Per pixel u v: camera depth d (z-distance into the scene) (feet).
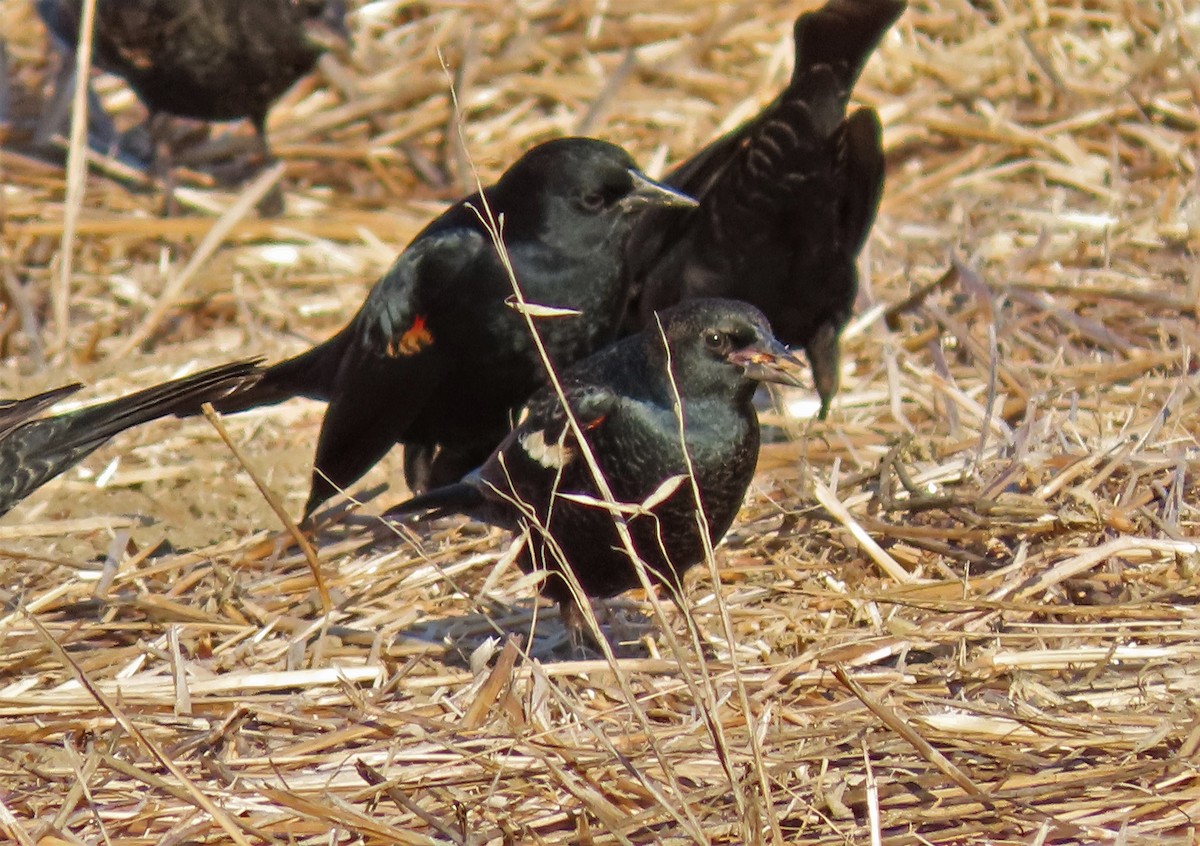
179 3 53.26
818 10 35.29
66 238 47.75
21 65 66.44
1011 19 61.46
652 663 29.32
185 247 53.78
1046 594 31.89
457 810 25.09
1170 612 30.37
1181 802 24.70
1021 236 51.39
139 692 29.43
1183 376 38.75
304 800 25.04
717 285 39.01
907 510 35.01
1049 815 24.50
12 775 27.02
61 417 31.01
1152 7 61.77
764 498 37.27
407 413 36.58
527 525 30.09
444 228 35.96
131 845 24.81
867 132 37.17
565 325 35.35
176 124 62.49
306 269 52.65
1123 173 54.85
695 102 60.34
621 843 23.81
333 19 56.80
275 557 36.32
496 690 28.25
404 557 35.76
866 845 24.02
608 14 65.41
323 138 61.16
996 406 40.22
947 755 26.32
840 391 43.34
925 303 46.47
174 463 42.11
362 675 30.09
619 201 34.83
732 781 23.25
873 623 30.89
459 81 61.11
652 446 28.35
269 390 40.73
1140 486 35.09
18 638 32.27
